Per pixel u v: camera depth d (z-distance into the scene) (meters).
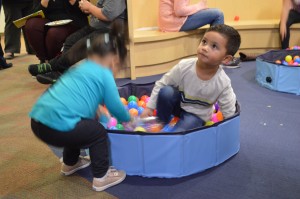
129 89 1.87
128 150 1.19
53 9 2.50
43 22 2.48
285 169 1.26
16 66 3.01
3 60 2.89
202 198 1.10
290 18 2.81
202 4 2.65
